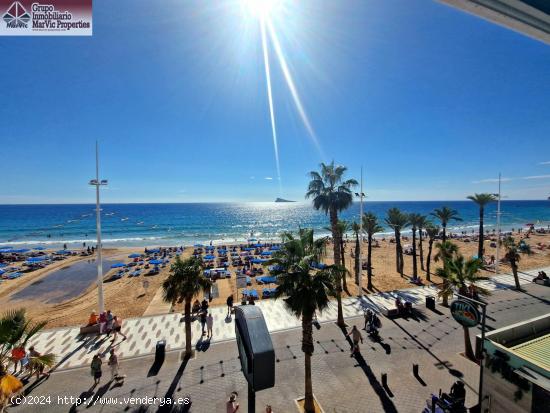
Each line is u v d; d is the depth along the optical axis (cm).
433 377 1279
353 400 1136
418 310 2091
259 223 12144
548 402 712
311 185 2153
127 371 1339
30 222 11819
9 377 906
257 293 2584
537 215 15200
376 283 2928
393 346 1554
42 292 2859
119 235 8544
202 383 1250
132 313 2159
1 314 2292
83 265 4150
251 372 548
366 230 2811
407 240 6675
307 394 1073
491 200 3278
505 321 1875
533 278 2936
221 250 5359
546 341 908
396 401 1127
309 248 1184
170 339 1662
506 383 809
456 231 9212
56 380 1273
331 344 1580
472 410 1013
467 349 1446
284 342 1611
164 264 4038
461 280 1738
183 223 12144
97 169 1870
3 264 4219
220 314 2055
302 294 1052
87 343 1617
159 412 1081
